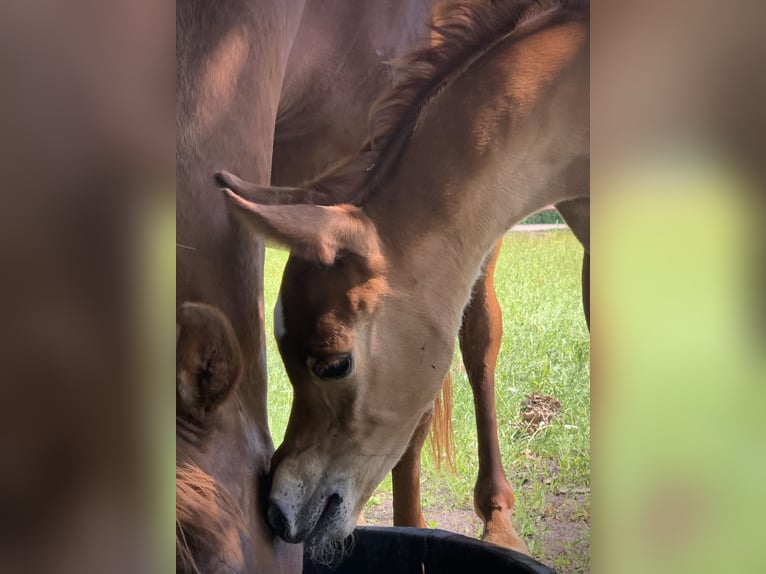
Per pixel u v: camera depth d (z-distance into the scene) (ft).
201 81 3.60
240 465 3.74
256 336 3.67
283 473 3.73
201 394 3.68
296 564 3.82
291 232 3.35
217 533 3.71
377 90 3.68
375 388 3.64
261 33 3.63
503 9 3.63
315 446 3.70
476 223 3.68
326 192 3.62
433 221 3.62
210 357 3.67
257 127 3.64
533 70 3.64
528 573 3.55
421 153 3.63
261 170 3.66
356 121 3.69
